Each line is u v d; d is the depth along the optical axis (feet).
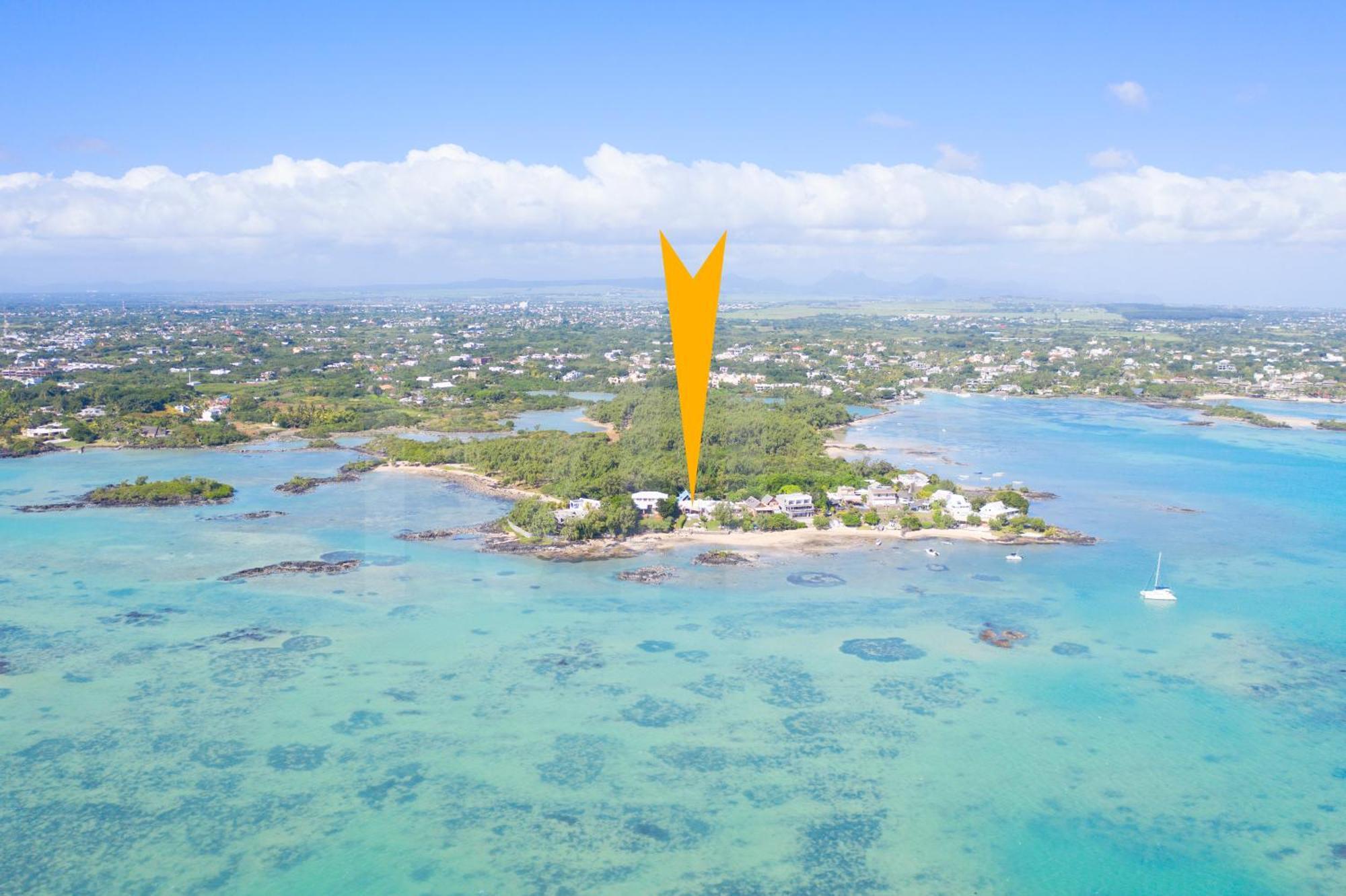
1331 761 333.01
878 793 310.45
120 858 273.75
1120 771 325.01
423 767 322.75
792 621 457.27
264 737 341.00
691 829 290.97
